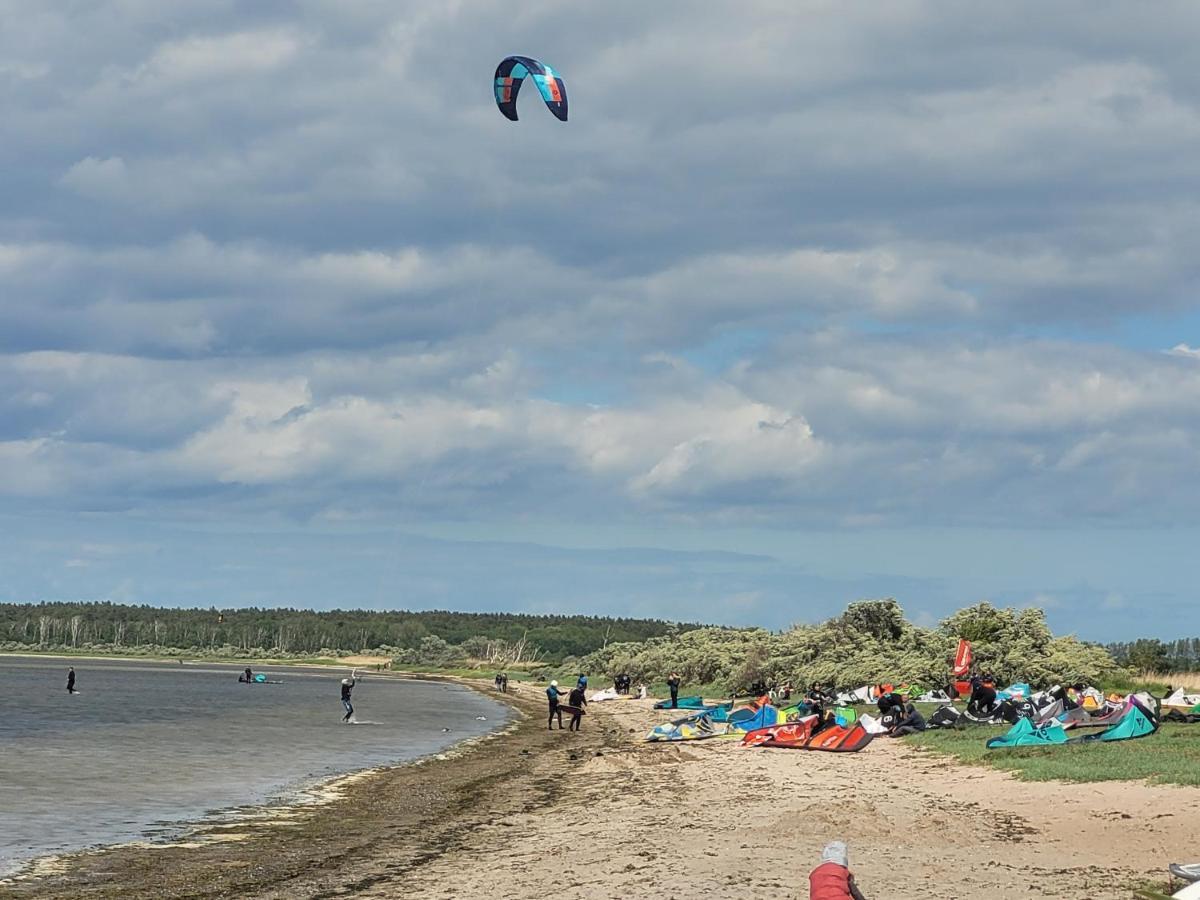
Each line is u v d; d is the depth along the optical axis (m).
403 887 21.56
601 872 21.42
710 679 103.38
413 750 54.47
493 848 25.56
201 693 129.75
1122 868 20.34
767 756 43.00
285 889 21.98
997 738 38.12
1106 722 40.28
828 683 68.62
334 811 33.09
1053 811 26.28
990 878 19.66
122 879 23.34
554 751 52.12
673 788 34.84
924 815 26.64
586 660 159.75
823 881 13.95
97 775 42.59
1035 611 64.38
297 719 81.00
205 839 28.22
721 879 20.11
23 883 23.02
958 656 58.41
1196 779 27.80
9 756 49.75
